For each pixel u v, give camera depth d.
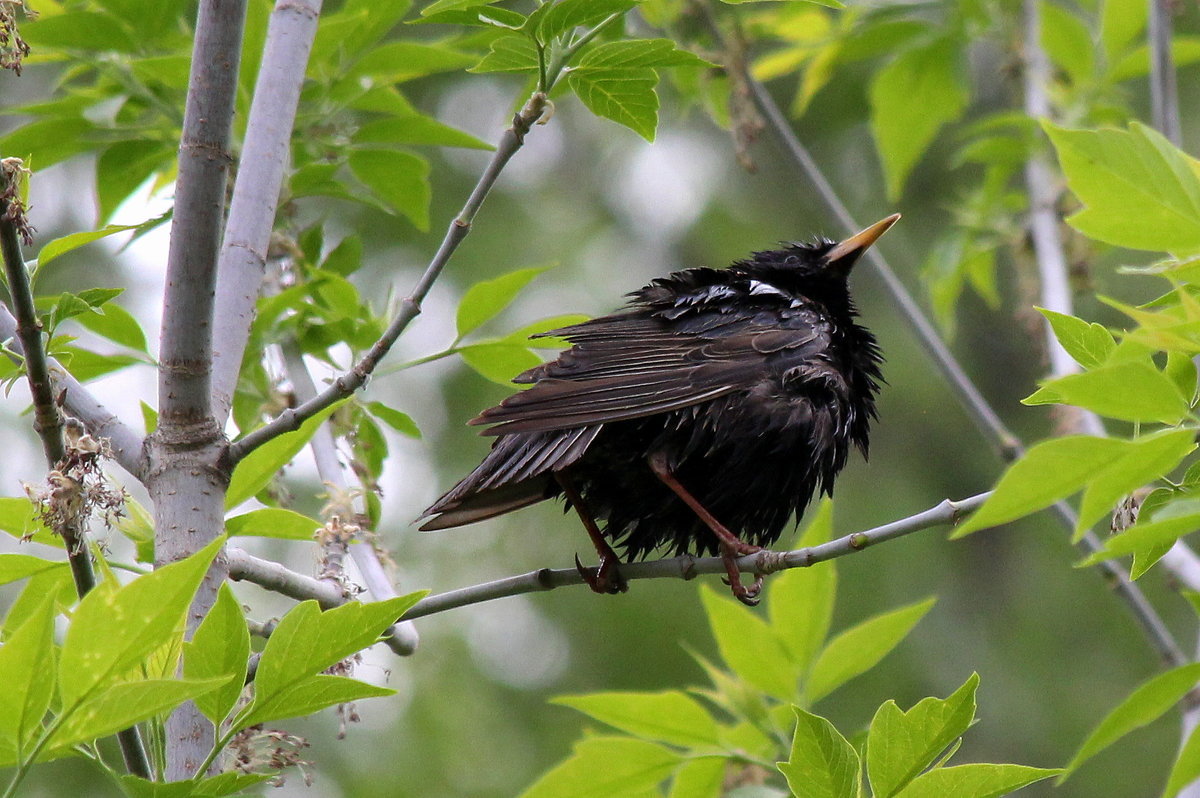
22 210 6.17
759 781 8.45
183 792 5.36
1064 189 13.30
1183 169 4.87
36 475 18.27
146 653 4.86
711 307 9.77
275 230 10.92
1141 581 20.95
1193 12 19.42
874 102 14.23
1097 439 4.43
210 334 7.18
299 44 8.66
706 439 9.05
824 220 21.98
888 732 6.00
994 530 21.11
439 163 21.34
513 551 19.84
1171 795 4.76
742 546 8.55
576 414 8.60
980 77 22.77
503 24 6.95
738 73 12.57
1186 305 4.88
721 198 21.94
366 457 10.38
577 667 19.36
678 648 19.31
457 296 20.27
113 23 10.00
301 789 17.36
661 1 12.73
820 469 9.63
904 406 21.16
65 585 7.65
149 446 7.22
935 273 13.58
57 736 4.79
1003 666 20.14
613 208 22.08
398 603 5.62
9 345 7.60
